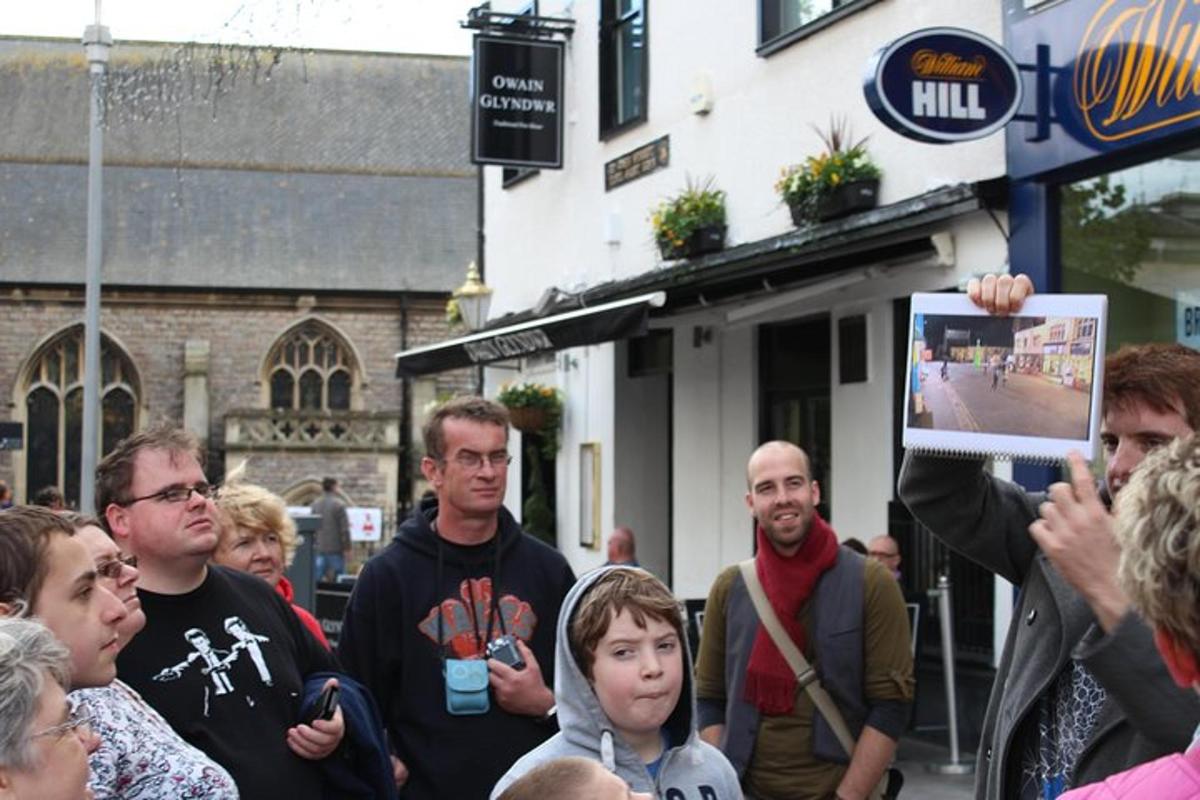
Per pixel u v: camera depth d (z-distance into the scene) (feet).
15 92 146.30
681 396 43.16
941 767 28.60
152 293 132.36
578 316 35.12
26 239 134.41
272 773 12.24
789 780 15.98
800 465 16.26
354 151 147.95
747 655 16.39
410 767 14.79
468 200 146.10
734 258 34.42
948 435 10.38
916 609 27.86
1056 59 26.32
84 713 8.68
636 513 47.85
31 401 130.41
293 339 134.82
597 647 10.91
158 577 12.55
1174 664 6.73
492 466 15.17
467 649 15.06
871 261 32.19
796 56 35.53
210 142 145.38
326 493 91.76
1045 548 8.77
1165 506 6.59
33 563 10.08
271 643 12.97
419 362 45.01
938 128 24.86
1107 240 26.35
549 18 48.42
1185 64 23.47
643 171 43.73
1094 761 9.82
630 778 10.96
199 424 131.44
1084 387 9.68
